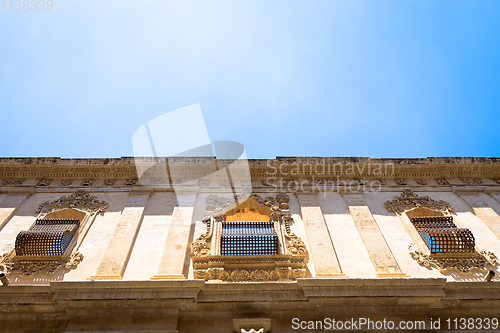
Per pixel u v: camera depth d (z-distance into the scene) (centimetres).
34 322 980
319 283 988
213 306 992
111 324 943
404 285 1000
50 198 1477
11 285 982
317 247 1219
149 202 1441
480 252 1220
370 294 985
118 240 1223
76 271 1128
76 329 923
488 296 1008
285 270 1116
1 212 1358
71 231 1249
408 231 1322
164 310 972
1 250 1192
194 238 1263
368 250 1212
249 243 1178
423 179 1653
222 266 1123
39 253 1168
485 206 1442
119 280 974
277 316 992
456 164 1642
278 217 1359
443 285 1000
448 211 1432
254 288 998
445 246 1208
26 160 1590
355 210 1408
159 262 1155
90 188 1535
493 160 1656
